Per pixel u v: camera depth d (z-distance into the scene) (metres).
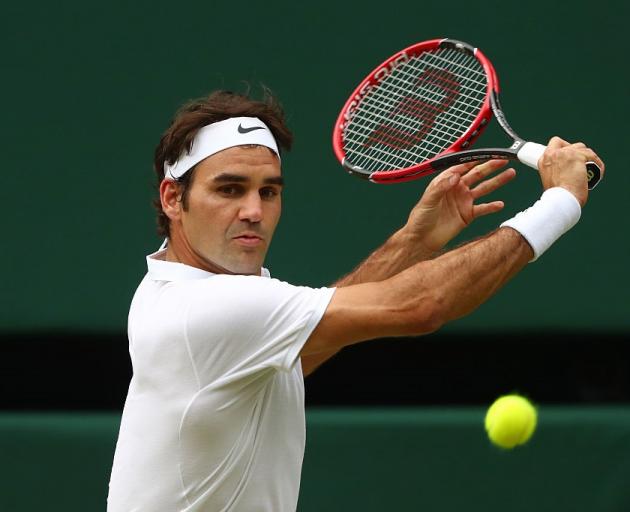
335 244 23.00
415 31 22.97
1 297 23.02
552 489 22.31
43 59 23.06
